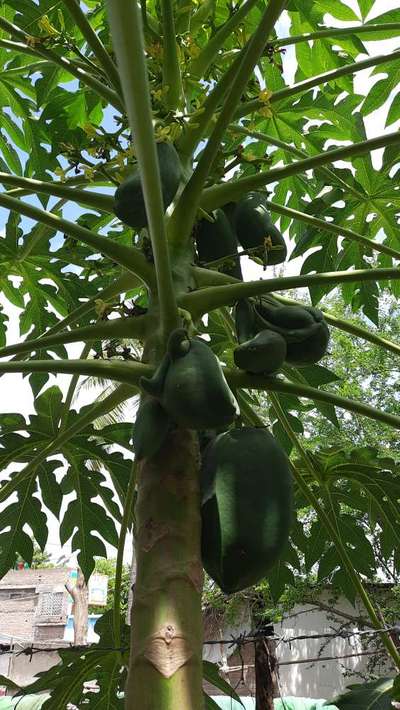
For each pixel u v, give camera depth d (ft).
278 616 29.25
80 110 11.82
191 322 6.00
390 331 48.29
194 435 5.80
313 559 10.46
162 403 5.30
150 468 5.56
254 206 8.14
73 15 7.41
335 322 8.01
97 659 9.18
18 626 75.00
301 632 41.04
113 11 3.62
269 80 12.72
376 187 11.12
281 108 12.66
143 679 4.78
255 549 5.24
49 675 9.11
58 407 9.52
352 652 39.78
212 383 5.15
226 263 7.67
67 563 77.61
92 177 7.34
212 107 7.35
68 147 7.38
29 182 7.31
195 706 4.75
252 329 6.58
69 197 7.41
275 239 8.04
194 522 5.39
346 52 12.51
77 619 46.57
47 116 11.69
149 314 6.59
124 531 8.53
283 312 6.55
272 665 17.88
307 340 6.47
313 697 39.93
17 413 9.41
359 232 11.86
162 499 5.40
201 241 7.77
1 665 59.06
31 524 10.32
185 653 4.86
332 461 9.79
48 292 12.98
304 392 6.33
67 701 9.48
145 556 5.25
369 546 10.33
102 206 7.45
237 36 8.86
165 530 5.29
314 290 11.00
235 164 7.72
